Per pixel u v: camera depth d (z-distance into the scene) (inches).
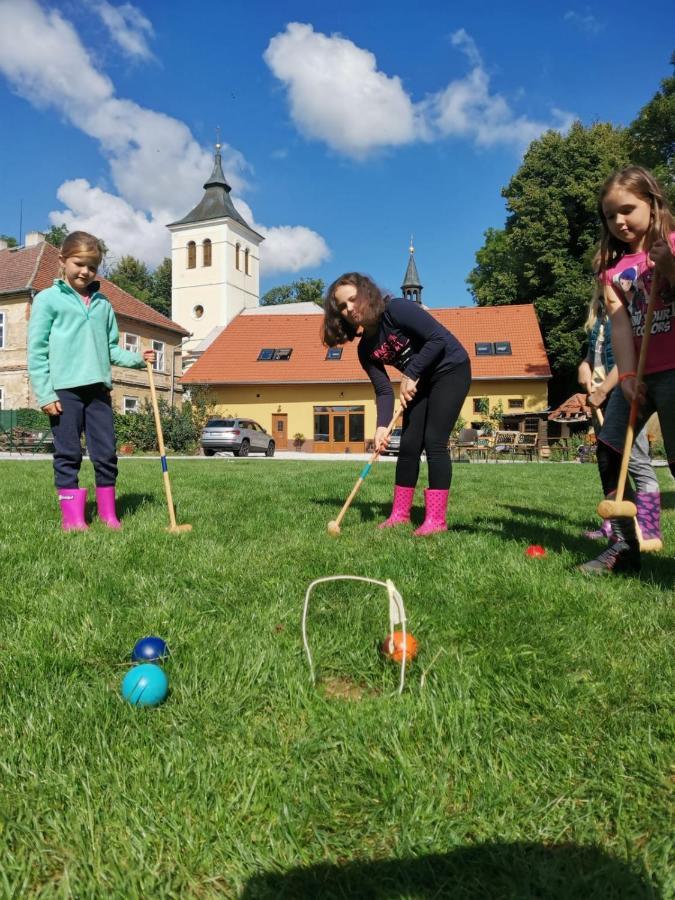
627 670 79.8
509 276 1440.7
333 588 116.7
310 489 295.4
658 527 150.0
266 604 108.5
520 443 1003.9
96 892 47.1
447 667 81.3
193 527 178.2
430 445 175.5
